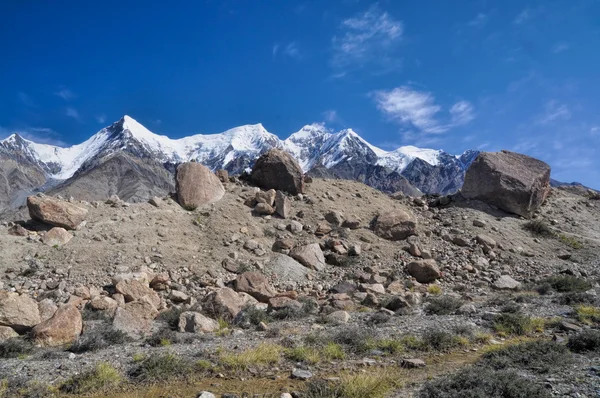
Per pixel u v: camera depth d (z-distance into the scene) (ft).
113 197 84.64
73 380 29.50
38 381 30.22
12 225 71.97
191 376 30.50
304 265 74.54
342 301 57.88
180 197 88.07
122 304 54.13
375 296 59.31
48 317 47.47
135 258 68.54
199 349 36.37
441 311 50.96
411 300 57.88
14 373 32.14
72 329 42.55
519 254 87.40
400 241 86.99
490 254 84.69
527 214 104.12
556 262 86.07
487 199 105.40
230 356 33.17
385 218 88.53
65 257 66.03
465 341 37.76
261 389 27.86
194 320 44.73
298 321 48.80
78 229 73.31
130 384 29.81
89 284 61.11
